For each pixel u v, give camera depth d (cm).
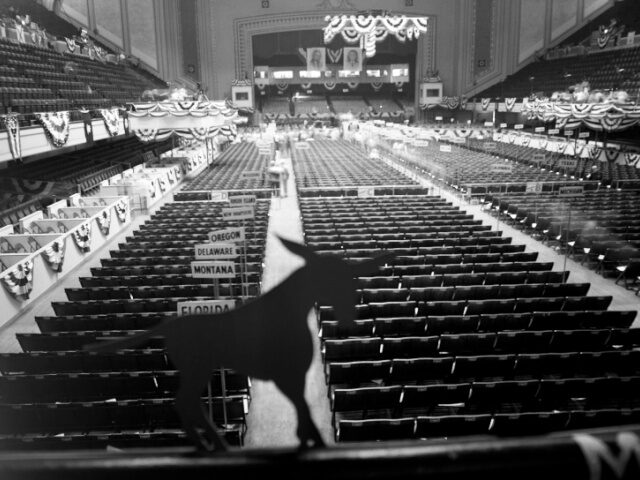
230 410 672
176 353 175
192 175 3022
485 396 701
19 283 1196
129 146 3834
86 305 1002
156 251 1381
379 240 1425
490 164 2914
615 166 2652
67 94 3052
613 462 117
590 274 1408
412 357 839
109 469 122
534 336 836
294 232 1803
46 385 736
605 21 4809
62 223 1605
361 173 2758
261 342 175
